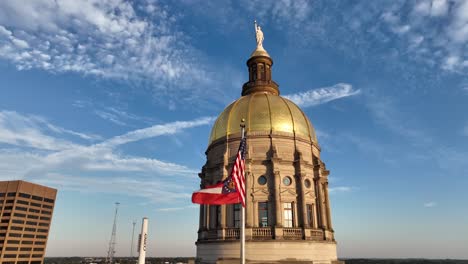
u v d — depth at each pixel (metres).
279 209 41.34
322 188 47.12
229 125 47.72
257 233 40.03
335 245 44.78
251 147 44.81
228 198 25.94
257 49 58.56
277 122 46.28
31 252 157.62
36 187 164.12
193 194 26.73
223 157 45.19
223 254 40.44
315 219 43.91
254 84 54.97
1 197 155.00
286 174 43.75
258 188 42.75
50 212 171.25
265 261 37.81
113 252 167.62
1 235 147.88
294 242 39.25
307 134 48.28
